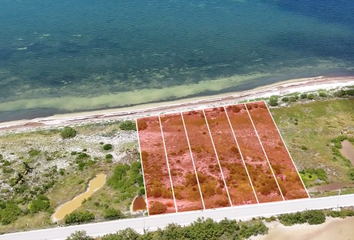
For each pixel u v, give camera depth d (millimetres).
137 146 61125
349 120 67500
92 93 76500
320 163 58219
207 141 61312
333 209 50938
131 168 57000
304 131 64500
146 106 73250
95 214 50188
